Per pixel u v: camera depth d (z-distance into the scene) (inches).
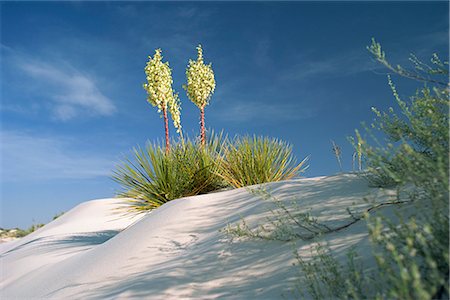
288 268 110.0
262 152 319.9
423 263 77.9
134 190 322.3
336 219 127.8
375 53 99.3
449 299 69.2
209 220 177.8
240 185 311.9
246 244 135.9
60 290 148.0
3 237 619.8
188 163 324.2
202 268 127.1
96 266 159.9
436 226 78.4
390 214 111.4
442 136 100.4
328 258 95.3
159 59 407.2
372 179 150.6
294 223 136.0
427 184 90.0
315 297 90.7
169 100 412.5
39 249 280.7
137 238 176.6
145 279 126.2
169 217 192.1
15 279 205.8
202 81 428.8
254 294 102.4
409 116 109.3
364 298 78.8
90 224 389.7
